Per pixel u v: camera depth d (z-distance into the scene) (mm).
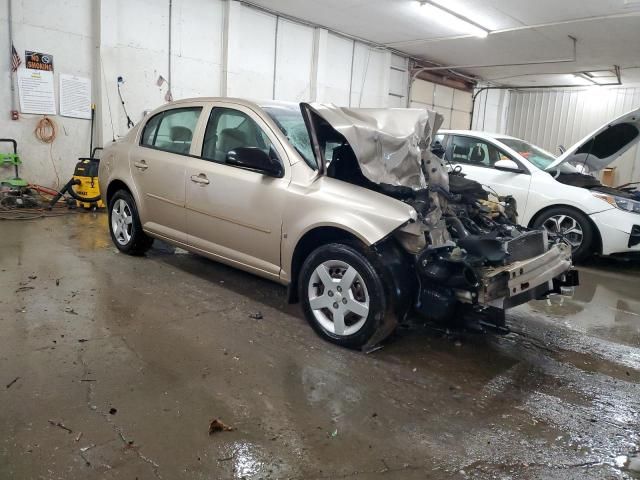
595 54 12367
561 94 17312
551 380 3123
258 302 4082
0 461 2043
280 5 9930
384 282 3092
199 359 3041
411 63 14297
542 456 2338
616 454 2391
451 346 3531
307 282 3441
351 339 3252
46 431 2256
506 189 6484
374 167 3180
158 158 4527
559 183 6246
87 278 4363
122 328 3396
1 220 6480
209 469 2088
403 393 2826
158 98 9000
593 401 2893
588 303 4797
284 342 3365
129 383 2709
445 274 3055
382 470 2162
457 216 3656
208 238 4137
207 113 4250
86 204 7469
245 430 2369
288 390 2760
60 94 7895
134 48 8523
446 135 7145
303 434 2373
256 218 3672
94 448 2164
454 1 9078
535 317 4297
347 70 12594
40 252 5090
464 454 2312
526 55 12938
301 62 11430
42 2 7508
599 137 6129
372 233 3033
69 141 8125
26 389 2580
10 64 7359
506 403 2803
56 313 3562
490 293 2979
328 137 3498
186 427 2357
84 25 8016
